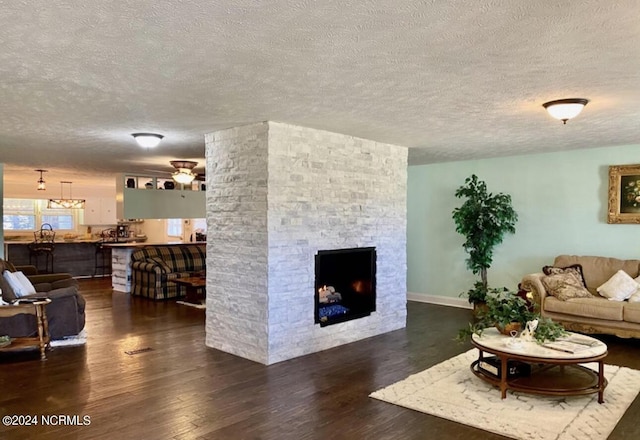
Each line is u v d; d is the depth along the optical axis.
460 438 2.86
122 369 4.14
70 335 5.13
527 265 6.55
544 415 3.16
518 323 3.79
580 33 2.22
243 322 4.54
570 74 2.87
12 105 3.58
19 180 10.56
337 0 1.87
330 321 4.91
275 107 3.70
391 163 5.68
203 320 6.15
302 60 2.59
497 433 2.92
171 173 8.77
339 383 3.80
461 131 4.76
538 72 2.83
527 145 5.70
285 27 2.14
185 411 3.23
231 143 4.63
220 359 4.45
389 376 3.97
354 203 5.17
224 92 3.24
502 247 6.78
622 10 1.96
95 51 2.44
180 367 4.20
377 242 5.48
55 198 11.90
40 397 3.47
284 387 3.71
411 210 7.84
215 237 4.84
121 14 1.99
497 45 2.38
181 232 12.05
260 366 4.25
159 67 2.70
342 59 2.58
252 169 4.42
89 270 10.95
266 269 4.30
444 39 2.29
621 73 2.85
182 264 8.26
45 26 2.12
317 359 4.47
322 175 4.79
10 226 11.65
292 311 4.52
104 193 12.85
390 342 5.12
